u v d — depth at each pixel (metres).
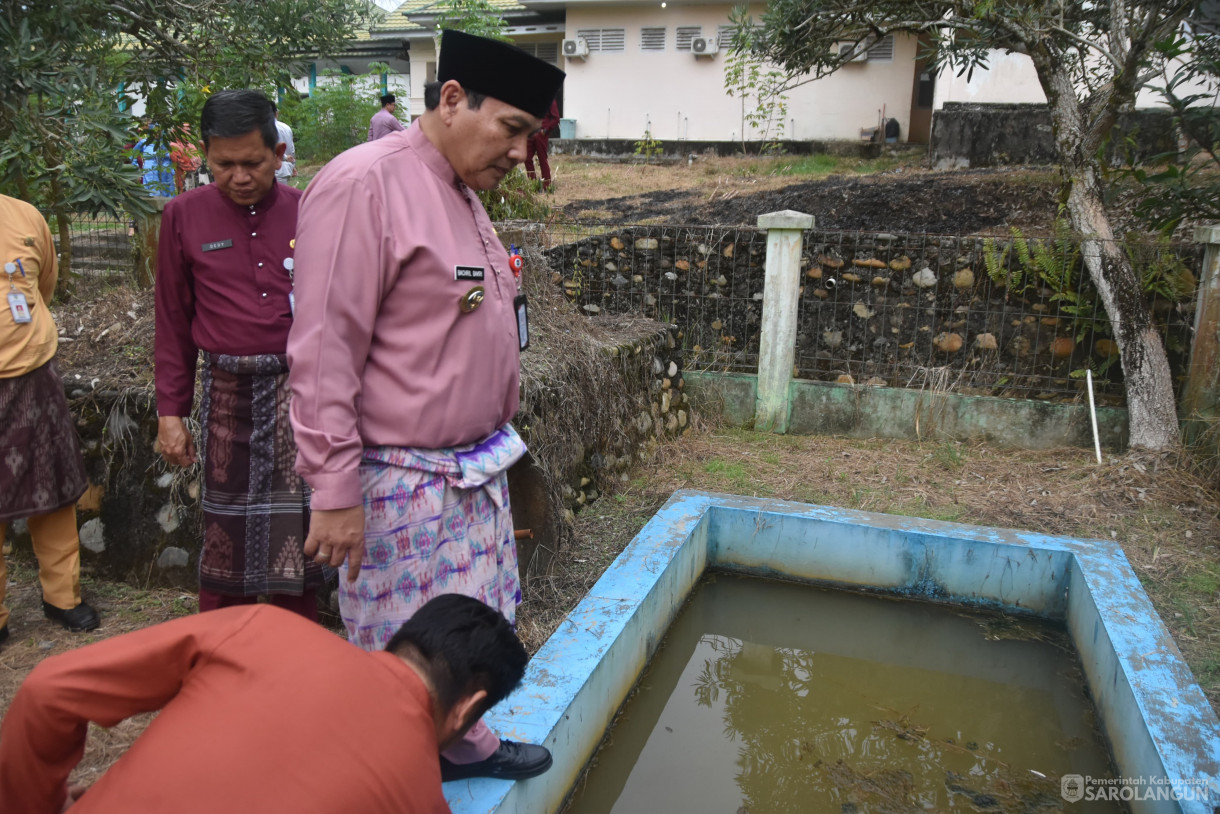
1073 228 5.53
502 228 4.70
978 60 6.05
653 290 6.37
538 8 15.00
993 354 5.72
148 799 1.15
